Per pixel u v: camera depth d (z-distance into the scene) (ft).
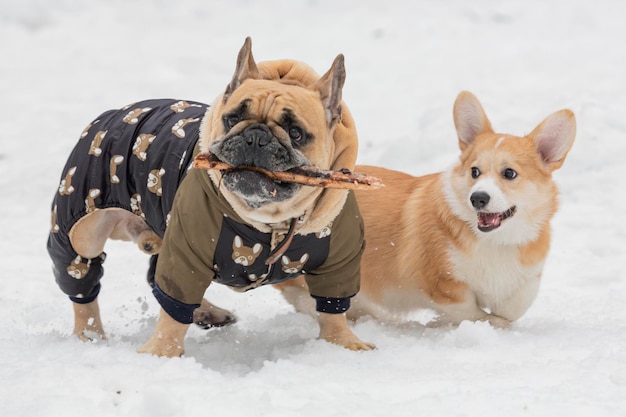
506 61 67.00
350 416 15.35
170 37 79.61
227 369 20.63
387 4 88.12
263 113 18.30
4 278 31.99
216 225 19.44
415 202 26.94
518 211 25.13
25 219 40.27
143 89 63.77
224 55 72.69
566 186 40.86
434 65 66.74
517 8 86.43
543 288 30.27
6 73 69.00
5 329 24.21
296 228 19.63
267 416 15.43
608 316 26.35
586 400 16.12
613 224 36.68
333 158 19.83
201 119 21.75
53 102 61.05
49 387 17.07
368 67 67.36
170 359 18.72
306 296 26.35
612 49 70.85
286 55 72.08
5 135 53.52
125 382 17.33
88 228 22.65
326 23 82.84
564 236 35.86
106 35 80.33
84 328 24.00
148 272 25.90
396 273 26.63
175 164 21.13
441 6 87.45
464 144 27.25
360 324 24.99
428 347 22.02
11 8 84.43
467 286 25.84
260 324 25.55
